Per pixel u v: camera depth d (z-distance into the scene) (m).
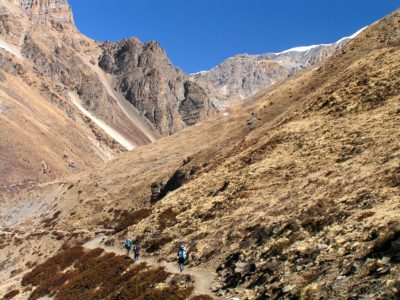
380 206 24.70
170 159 112.62
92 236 75.69
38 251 77.94
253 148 54.00
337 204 27.59
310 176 37.12
